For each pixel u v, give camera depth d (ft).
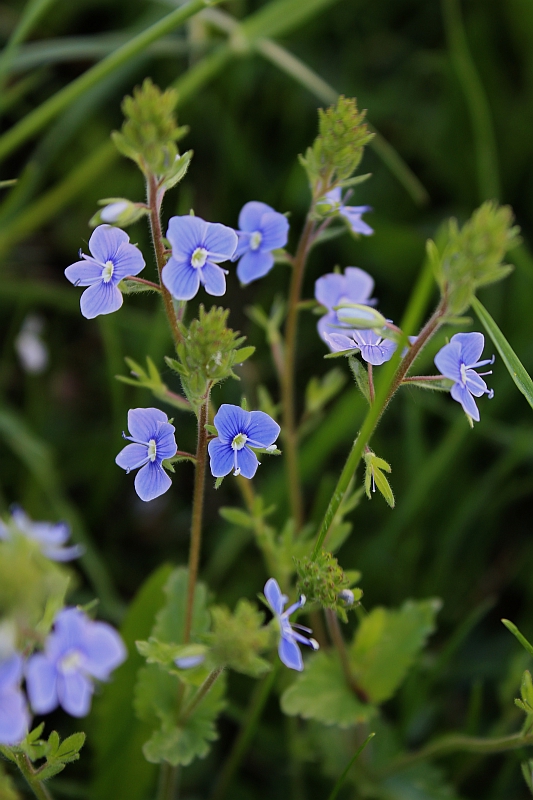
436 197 1.54
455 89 1.49
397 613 1.15
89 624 0.89
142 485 0.99
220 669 1.01
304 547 1.10
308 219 1.08
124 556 1.33
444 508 1.31
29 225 1.34
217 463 0.98
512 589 1.30
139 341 1.37
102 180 1.52
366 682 1.13
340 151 1.04
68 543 1.25
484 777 1.23
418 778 1.17
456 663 1.27
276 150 1.56
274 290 1.45
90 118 1.55
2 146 1.28
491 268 0.93
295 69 1.32
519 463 1.32
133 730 1.14
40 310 1.48
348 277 1.10
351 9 1.62
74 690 0.88
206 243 0.97
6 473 1.34
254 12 1.59
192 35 1.38
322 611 1.25
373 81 1.59
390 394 0.98
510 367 1.04
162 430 0.98
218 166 1.54
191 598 1.06
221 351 0.96
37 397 1.40
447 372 0.95
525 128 1.52
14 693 0.87
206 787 1.21
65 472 1.35
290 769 1.19
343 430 1.25
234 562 1.29
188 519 1.34
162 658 1.01
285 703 1.12
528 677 1.03
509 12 1.52
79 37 1.61
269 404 1.14
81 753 1.20
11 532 0.88
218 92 1.55
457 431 1.24
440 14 1.60
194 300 1.46
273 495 1.27
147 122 0.94
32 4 1.26
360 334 1.00
